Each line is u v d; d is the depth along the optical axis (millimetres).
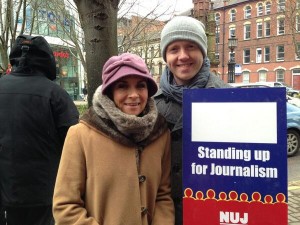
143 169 1210
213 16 9938
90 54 1868
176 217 1331
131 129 1161
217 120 1182
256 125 1149
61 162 1198
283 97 1128
